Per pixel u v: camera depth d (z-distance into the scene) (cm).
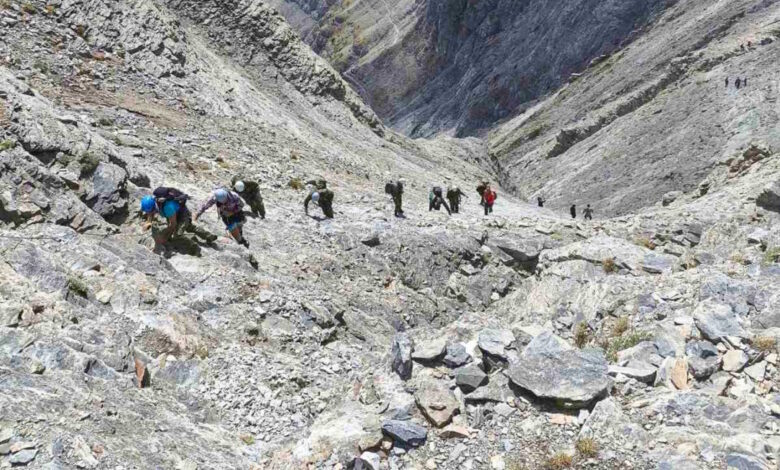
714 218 2222
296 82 4681
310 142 3647
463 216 2733
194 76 3353
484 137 15412
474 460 656
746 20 10738
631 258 1309
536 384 702
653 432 628
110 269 1182
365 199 2669
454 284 2050
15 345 837
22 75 2372
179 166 2178
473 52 18550
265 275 1478
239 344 1117
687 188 7100
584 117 11681
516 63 16362
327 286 1661
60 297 1002
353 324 1441
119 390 851
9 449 667
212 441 835
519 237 2323
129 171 1647
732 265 1018
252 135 3130
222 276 1333
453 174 4991
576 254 1366
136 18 3219
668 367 715
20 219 1240
